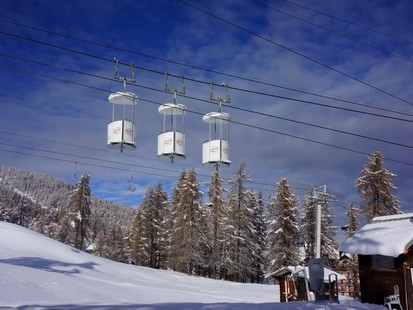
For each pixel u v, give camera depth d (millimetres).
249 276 68188
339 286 39844
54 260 37219
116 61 11086
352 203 53406
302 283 33875
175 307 15625
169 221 70750
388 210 42531
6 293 17531
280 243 53844
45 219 144875
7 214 139625
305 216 55875
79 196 65375
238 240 61469
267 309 15094
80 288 23266
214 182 61844
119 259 97188
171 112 11312
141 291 28234
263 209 73250
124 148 10719
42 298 18219
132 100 10836
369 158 44531
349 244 19672
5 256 32688
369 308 16422
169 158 11195
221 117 11836
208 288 42844
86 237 66625
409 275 17891
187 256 57719
